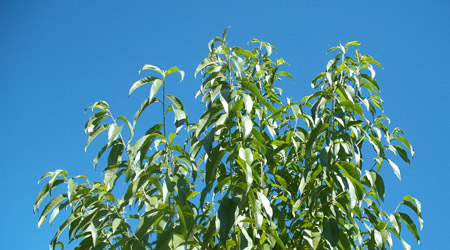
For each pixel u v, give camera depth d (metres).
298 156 3.15
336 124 2.93
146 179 2.32
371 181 2.68
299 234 2.87
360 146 3.08
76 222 2.81
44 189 2.78
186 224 2.20
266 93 3.41
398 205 2.76
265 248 2.46
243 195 2.19
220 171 2.98
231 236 2.57
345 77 3.13
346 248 2.60
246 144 2.54
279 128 3.36
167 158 2.37
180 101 2.55
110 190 2.54
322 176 2.79
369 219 2.93
